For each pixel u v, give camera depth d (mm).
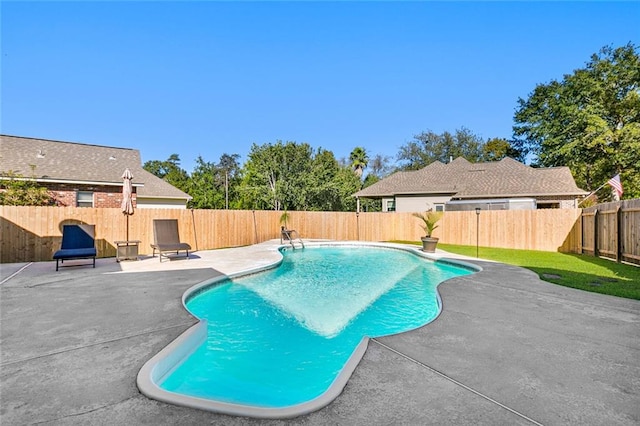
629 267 9875
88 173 17203
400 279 9906
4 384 2961
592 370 3283
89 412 2539
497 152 43875
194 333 4410
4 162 15711
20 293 6492
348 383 2986
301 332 5512
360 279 9875
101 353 3635
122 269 9422
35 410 2562
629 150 23312
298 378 3996
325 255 15148
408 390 2871
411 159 46406
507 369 3285
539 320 4871
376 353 3664
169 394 2795
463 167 23969
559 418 2490
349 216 20844
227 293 7941
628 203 10453
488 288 7031
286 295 7891
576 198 19359
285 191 27969
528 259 11867
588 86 27047
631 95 24406
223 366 4281
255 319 6121
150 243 13672
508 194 19766
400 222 20078
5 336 4145
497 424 2406
